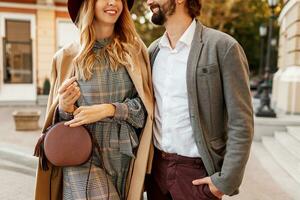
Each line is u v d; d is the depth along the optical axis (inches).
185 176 77.6
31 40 671.1
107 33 83.3
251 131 71.2
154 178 86.0
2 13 646.5
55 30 684.7
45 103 665.6
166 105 78.2
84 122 75.5
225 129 78.3
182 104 76.1
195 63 73.2
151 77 83.8
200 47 74.1
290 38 377.4
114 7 79.9
